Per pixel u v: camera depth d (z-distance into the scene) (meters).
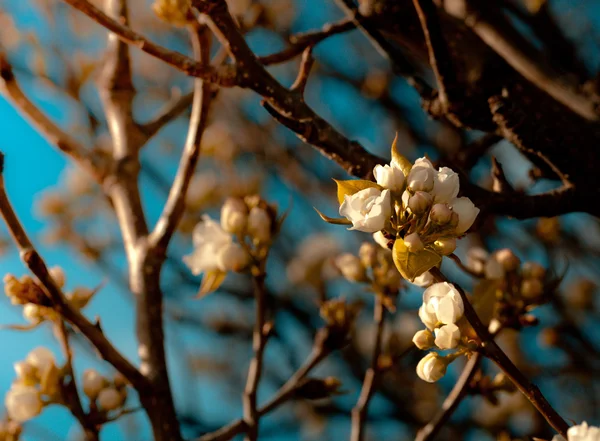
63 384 1.03
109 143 1.81
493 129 1.09
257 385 1.08
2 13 1.73
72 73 1.78
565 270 1.08
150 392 1.04
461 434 1.98
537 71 1.18
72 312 1.00
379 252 1.13
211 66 1.00
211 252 1.09
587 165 1.06
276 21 1.97
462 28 1.11
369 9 1.12
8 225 0.98
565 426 0.90
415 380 2.08
